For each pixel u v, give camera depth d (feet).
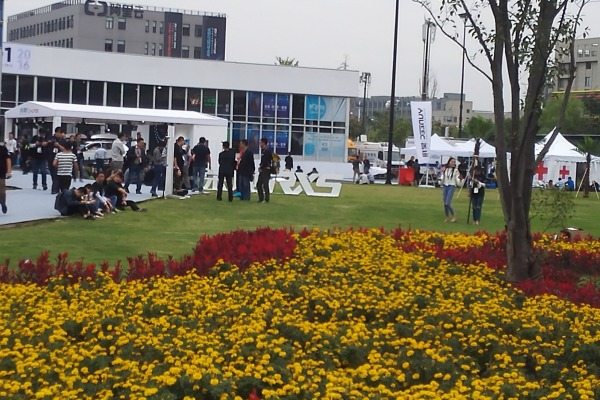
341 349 30.81
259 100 202.90
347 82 207.10
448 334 34.14
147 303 37.04
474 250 57.67
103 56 188.96
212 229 74.84
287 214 90.38
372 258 51.47
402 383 28.19
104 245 62.59
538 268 48.98
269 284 41.88
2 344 29.96
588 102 251.80
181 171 105.60
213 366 27.58
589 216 106.42
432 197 127.44
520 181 48.08
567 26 48.11
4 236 65.05
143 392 25.20
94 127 169.99
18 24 463.83
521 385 27.89
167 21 426.51
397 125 353.72
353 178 188.14
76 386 26.20
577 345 32.60
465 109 491.72
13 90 181.98
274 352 29.66
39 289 39.65
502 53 48.19
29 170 135.74
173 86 195.83
